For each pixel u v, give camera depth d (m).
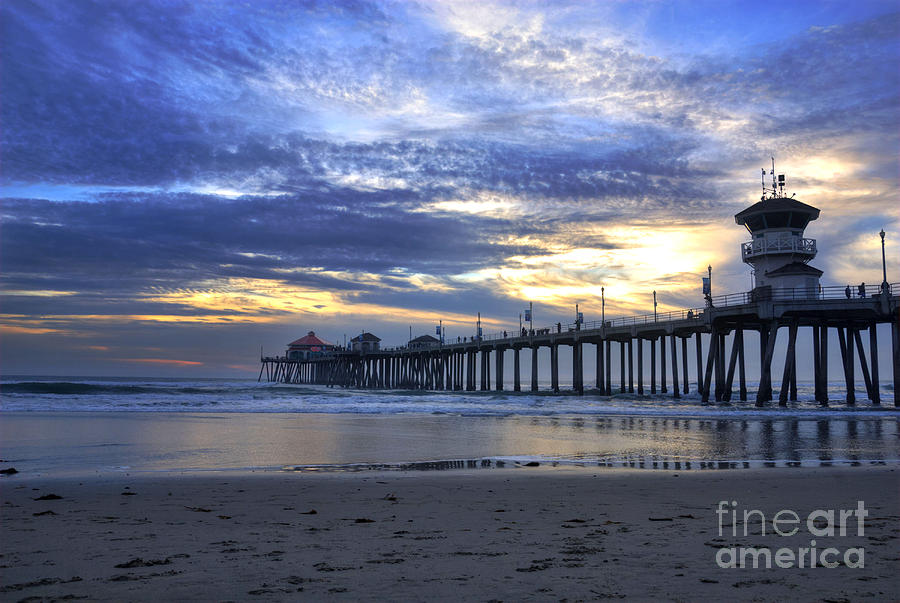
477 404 54.69
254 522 9.80
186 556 7.38
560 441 26.33
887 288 49.00
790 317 55.00
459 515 10.44
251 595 5.77
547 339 79.50
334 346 189.88
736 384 151.75
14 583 6.20
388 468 18.19
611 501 11.90
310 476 15.91
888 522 9.62
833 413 44.75
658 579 6.31
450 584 6.14
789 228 58.94
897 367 50.50
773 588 5.98
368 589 5.96
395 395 75.88
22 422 33.66
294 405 51.12
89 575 6.50
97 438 26.22
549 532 8.90
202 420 36.88
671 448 23.78
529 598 5.66
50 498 12.27
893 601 5.55
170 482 14.60
